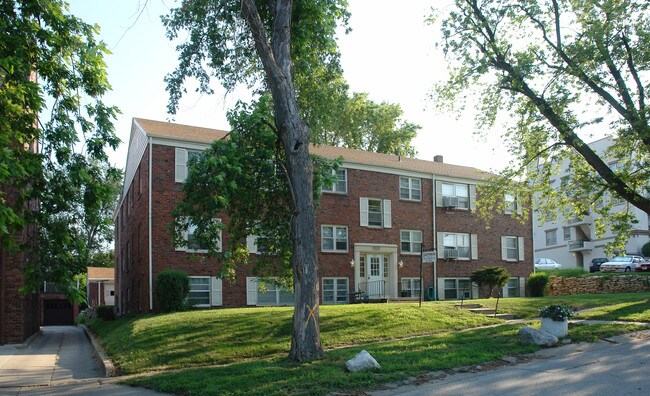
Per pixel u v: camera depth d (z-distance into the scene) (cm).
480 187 2316
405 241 2945
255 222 1439
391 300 2672
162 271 2169
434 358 1087
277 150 1296
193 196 1250
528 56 1866
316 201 1405
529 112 1953
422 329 1565
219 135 2523
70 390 1029
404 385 898
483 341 1282
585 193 2058
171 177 2300
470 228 3184
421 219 3014
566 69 1811
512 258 3334
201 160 1219
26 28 1010
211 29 1495
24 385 1120
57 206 970
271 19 1434
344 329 1524
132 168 2855
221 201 1142
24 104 955
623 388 817
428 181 3081
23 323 2108
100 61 1049
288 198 1330
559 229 5353
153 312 2161
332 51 1549
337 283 2702
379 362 1041
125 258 3167
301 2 1409
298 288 1132
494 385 870
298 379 923
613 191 2027
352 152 3077
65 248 956
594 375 911
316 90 1598
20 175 872
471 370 1005
